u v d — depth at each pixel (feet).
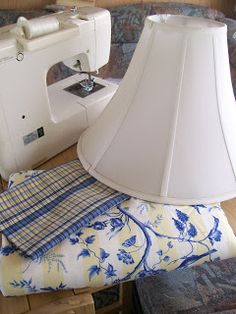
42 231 2.06
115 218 2.16
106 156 2.34
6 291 1.89
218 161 2.13
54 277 1.90
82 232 2.07
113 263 1.96
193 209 2.23
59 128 3.11
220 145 2.12
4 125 2.61
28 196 2.36
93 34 3.08
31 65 2.61
